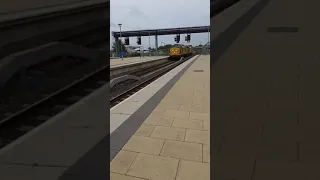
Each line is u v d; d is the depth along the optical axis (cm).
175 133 577
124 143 519
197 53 11581
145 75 2850
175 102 926
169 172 399
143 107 841
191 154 461
